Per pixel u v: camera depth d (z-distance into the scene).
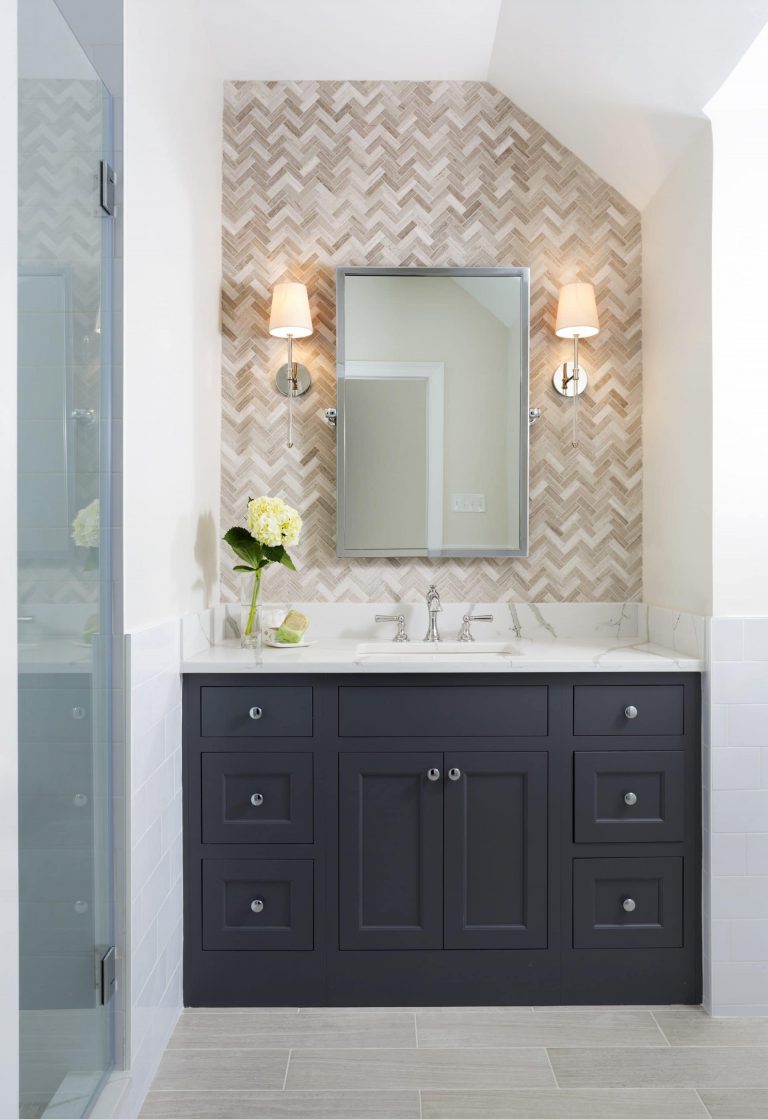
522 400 2.71
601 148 2.63
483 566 2.75
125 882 1.71
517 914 2.22
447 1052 1.99
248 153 2.76
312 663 2.18
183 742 2.20
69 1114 1.49
